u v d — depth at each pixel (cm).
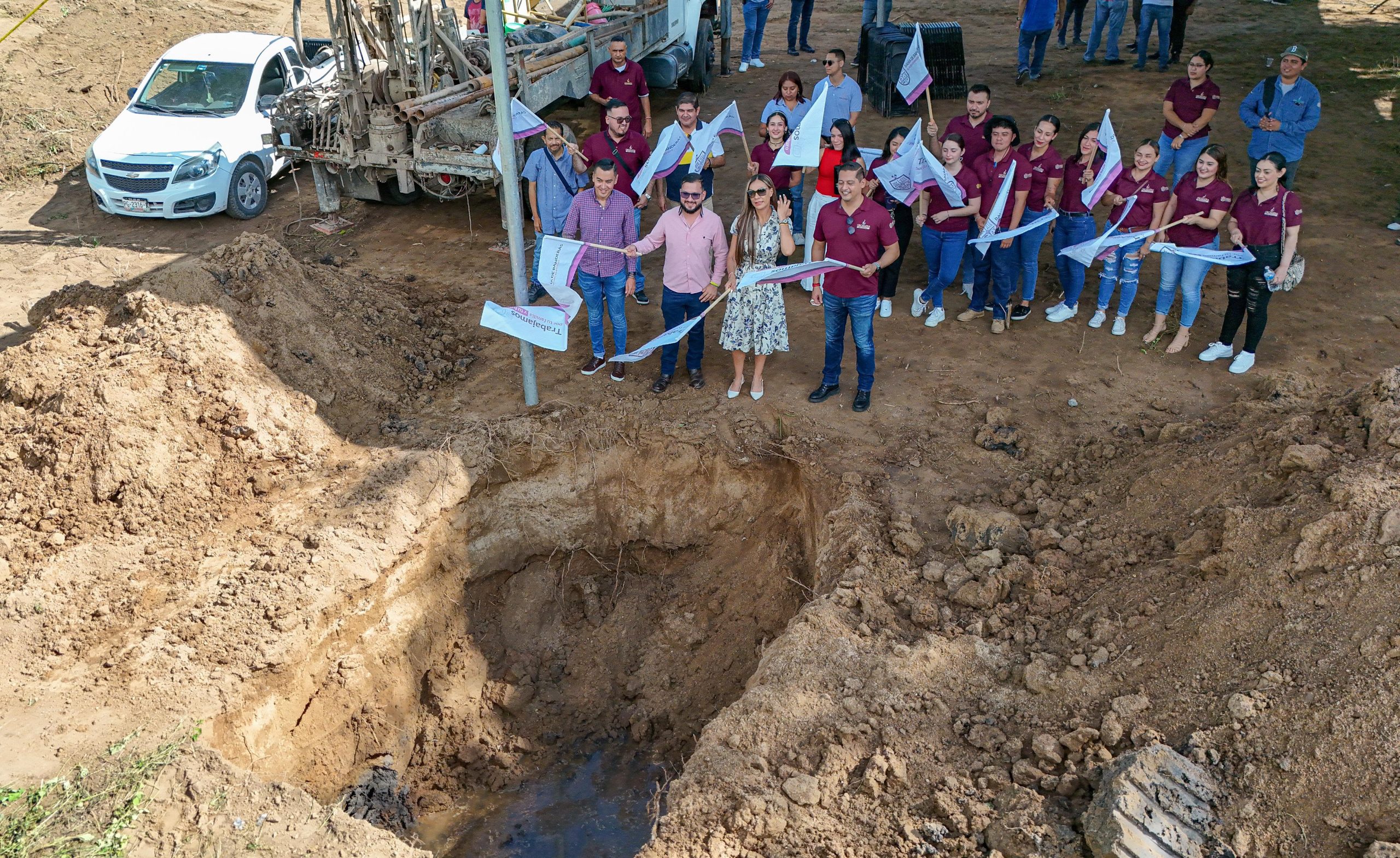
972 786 523
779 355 909
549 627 815
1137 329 933
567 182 950
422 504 724
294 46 1425
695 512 810
